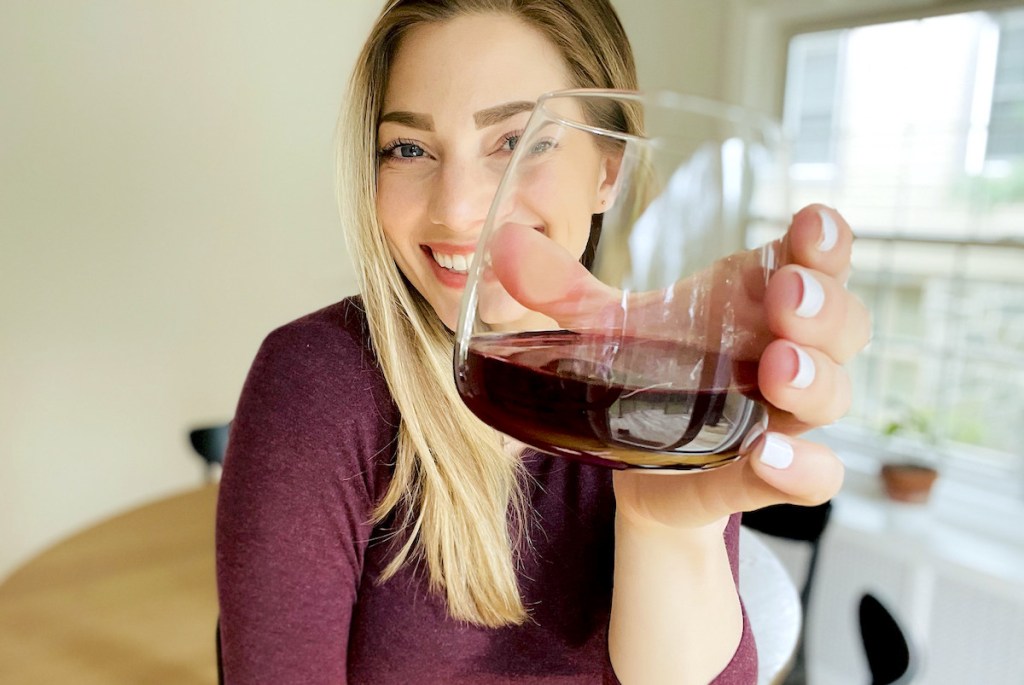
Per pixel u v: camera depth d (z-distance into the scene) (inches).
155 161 45.3
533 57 13.3
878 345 49.1
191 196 46.8
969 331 44.8
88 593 26.1
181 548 29.6
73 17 41.6
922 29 43.6
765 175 8.1
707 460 8.5
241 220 48.7
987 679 40.3
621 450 8.4
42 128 41.9
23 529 45.7
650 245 8.0
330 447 14.9
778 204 8.2
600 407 8.2
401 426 15.5
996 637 39.7
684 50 46.3
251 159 48.2
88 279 44.8
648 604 13.8
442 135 13.4
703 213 7.9
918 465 45.6
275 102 48.2
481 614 15.6
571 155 8.3
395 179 14.3
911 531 43.8
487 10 13.0
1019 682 39.1
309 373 15.0
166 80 44.6
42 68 41.4
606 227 8.2
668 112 8.0
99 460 47.3
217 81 46.1
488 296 9.0
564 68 13.9
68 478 46.6
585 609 16.3
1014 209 41.6
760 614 23.7
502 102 13.1
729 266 7.9
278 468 14.5
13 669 21.7
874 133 46.7
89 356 45.8
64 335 44.8
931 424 47.1
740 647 14.7
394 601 15.9
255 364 15.3
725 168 7.9
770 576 26.1
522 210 8.7
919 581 42.4
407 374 15.3
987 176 42.3
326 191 51.3
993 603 39.6
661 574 13.7
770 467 8.2
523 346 8.5
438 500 15.3
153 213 45.9
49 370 44.8
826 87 48.2
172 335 48.1
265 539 14.4
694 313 7.9
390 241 15.1
